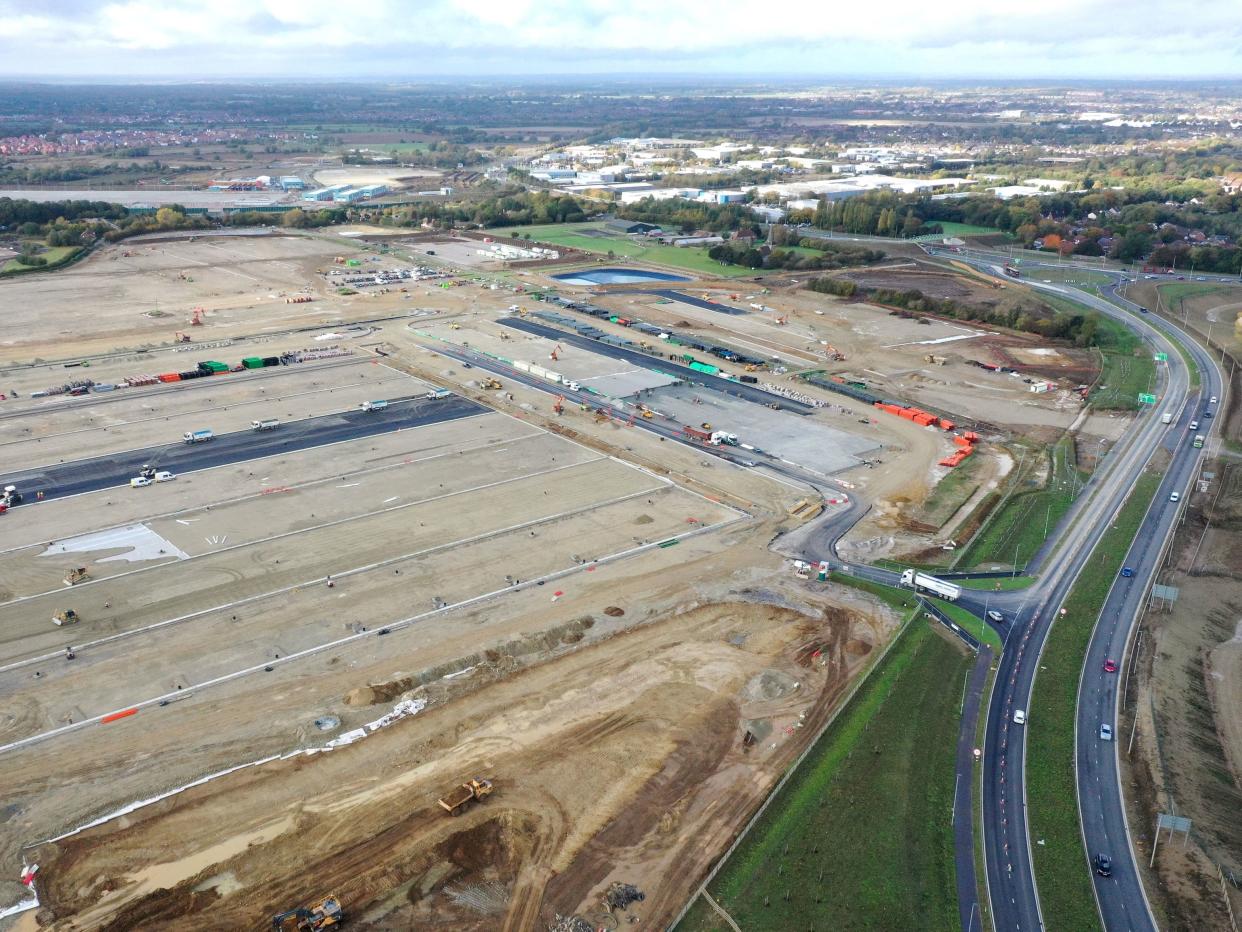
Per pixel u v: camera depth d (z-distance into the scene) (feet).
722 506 353.10
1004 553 320.29
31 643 253.44
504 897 175.63
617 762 212.23
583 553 312.29
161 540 313.73
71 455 386.52
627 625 269.85
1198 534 337.31
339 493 354.74
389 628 263.49
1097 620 278.05
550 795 201.36
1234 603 288.71
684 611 278.87
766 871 182.70
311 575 292.81
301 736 217.97
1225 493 372.38
